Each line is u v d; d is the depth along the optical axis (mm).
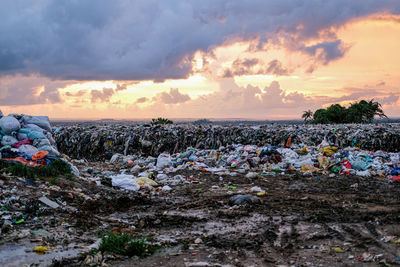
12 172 10078
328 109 55969
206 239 6703
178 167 17781
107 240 6098
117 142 26938
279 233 6992
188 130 27625
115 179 12508
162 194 11758
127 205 9812
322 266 5211
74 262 5367
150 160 20953
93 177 13758
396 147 22500
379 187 12344
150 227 7680
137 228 7594
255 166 17203
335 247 6055
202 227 7602
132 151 26438
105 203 9750
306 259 5543
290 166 16422
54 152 13367
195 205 9727
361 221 7559
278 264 5371
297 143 24500
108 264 5402
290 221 7805
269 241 6516
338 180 13875
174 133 27359
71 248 5996
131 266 5324
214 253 5910
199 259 5637
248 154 19281
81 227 7312
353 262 5312
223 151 21703
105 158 25953
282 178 14445
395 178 13656
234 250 6059
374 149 22641
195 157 20078
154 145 26469
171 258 5695
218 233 7105
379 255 5473
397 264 5102
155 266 5332
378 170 15328
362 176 14688
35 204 8141
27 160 11531
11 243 6031
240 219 8141
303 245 6254
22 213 7609
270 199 10297
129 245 5926
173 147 26547
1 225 6723
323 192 11602
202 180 14453
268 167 16797
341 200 10125
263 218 8164
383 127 25469
